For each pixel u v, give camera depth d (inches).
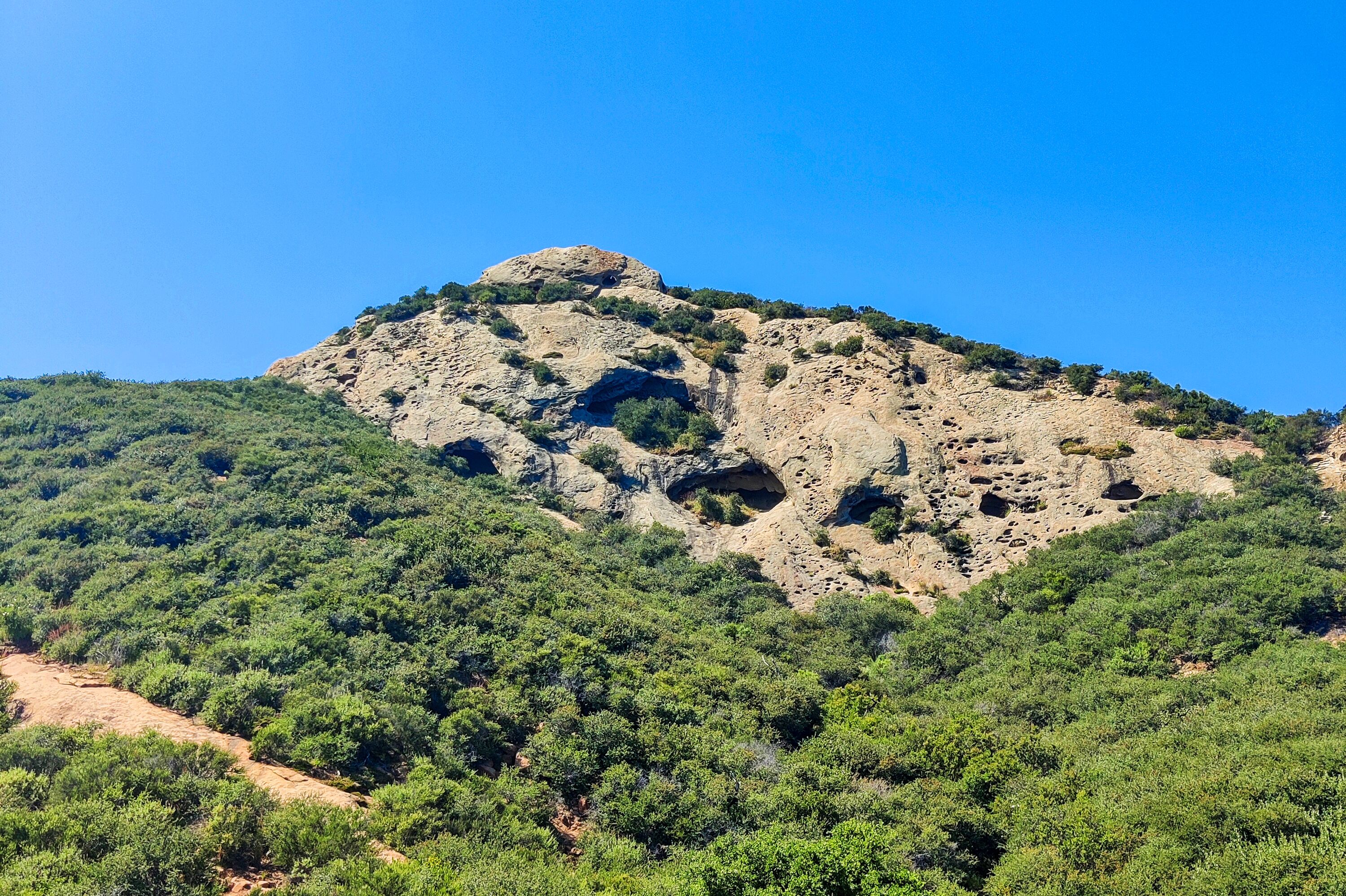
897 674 1761.8
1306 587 1566.2
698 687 1470.2
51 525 1712.6
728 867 888.3
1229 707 1282.0
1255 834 909.8
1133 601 1753.2
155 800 884.0
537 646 1491.1
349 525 1897.1
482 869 882.1
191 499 1904.5
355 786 1056.2
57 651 1282.0
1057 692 1512.1
